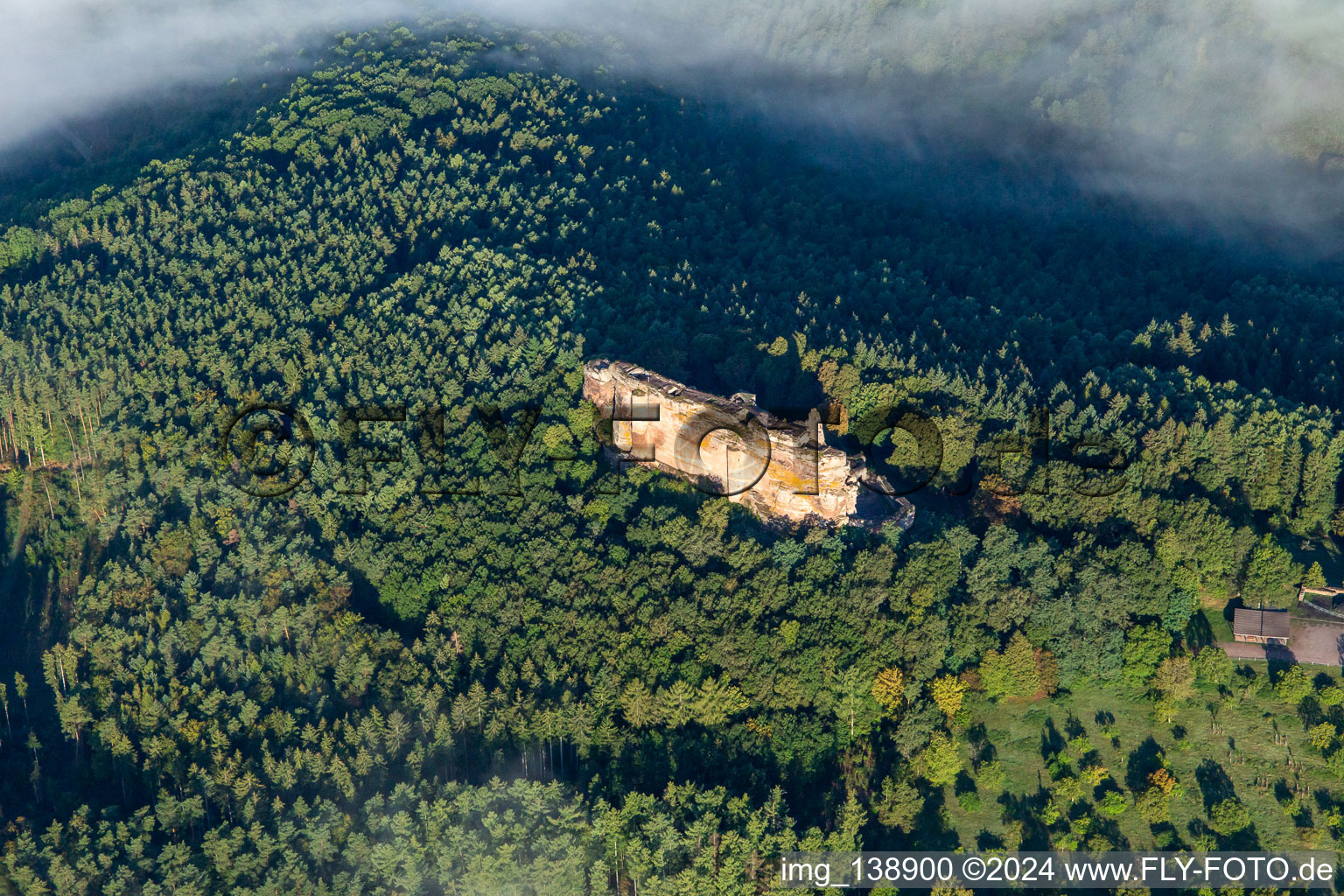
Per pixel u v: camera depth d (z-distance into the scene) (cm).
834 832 16688
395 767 17988
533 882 16350
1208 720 18262
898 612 18788
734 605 18712
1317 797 17262
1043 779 17788
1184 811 17338
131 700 19000
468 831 16750
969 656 18688
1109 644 18738
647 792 17475
